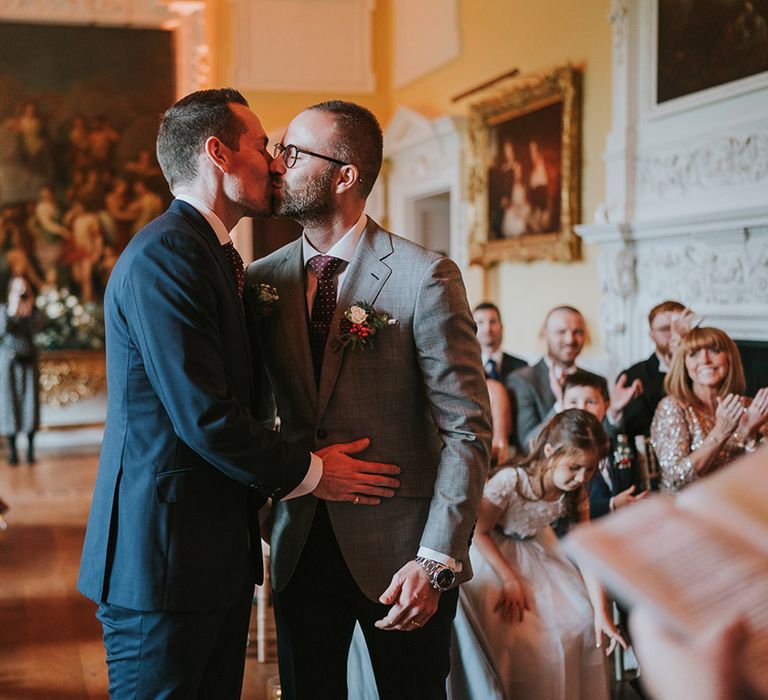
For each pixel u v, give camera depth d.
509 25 8.14
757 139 5.16
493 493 3.18
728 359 3.56
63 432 11.00
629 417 4.27
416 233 10.32
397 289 2.24
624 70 6.24
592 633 3.06
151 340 1.97
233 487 2.15
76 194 11.00
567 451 3.11
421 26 10.13
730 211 5.10
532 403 4.95
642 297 6.16
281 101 11.05
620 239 6.16
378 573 2.25
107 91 11.02
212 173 2.17
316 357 2.34
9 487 8.27
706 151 5.56
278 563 2.36
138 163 11.14
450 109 9.41
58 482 8.52
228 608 2.14
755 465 0.60
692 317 4.14
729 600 0.54
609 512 3.64
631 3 6.19
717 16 5.45
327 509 2.27
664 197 5.98
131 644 2.06
